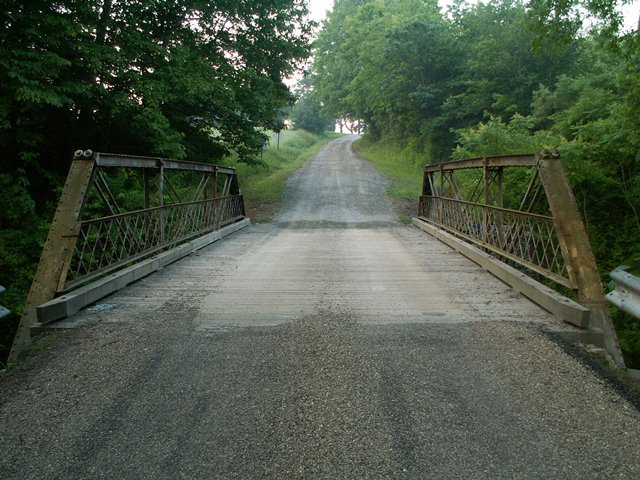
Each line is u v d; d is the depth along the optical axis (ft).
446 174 37.93
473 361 11.97
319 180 84.89
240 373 11.52
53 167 43.09
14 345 14.19
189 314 15.90
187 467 8.20
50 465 8.33
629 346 19.60
